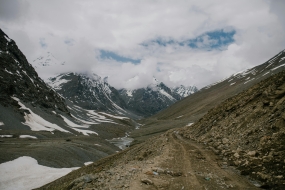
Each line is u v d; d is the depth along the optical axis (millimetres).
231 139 24266
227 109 35844
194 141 33438
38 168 47531
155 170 14055
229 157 18734
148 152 27578
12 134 79438
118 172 14062
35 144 66375
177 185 11531
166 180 12273
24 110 111562
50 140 80688
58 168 50875
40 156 54219
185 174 13695
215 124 35500
